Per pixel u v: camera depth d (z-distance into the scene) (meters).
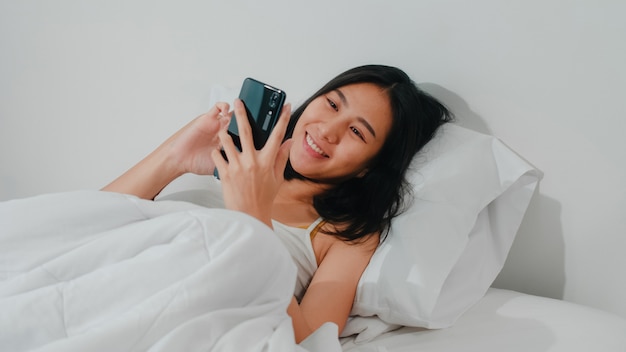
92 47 1.71
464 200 1.25
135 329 0.72
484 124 1.41
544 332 1.15
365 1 1.43
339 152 1.33
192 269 0.78
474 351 1.10
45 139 1.84
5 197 1.92
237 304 0.81
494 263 1.34
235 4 1.55
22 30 1.75
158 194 1.36
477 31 1.35
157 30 1.64
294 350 0.79
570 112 1.32
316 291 1.21
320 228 1.34
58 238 0.84
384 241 1.27
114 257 0.80
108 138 1.78
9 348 0.73
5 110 1.85
